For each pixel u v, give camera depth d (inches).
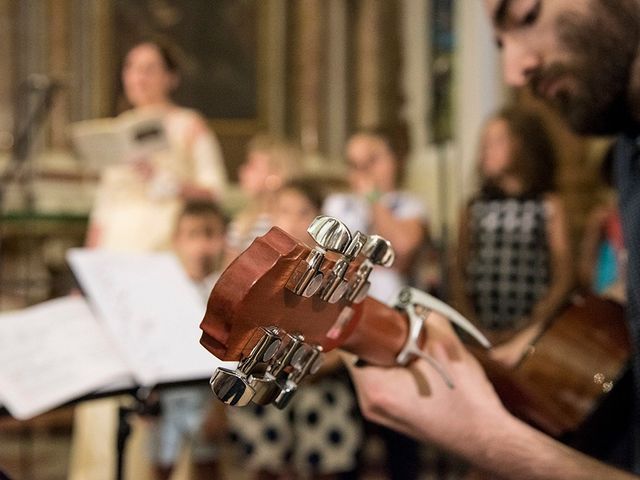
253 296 33.9
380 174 155.1
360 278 38.2
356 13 280.8
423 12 269.7
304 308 36.4
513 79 54.1
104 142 157.6
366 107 280.1
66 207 236.7
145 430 132.2
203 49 275.7
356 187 156.3
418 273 146.3
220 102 277.0
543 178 131.3
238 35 277.9
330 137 279.4
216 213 133.9
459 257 134.1
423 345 45.4
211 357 74.7
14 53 255.3
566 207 212.8
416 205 153.9
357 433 129.1
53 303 75.1
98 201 159.2
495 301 129.5
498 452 44.2
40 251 218.1
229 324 34.2
